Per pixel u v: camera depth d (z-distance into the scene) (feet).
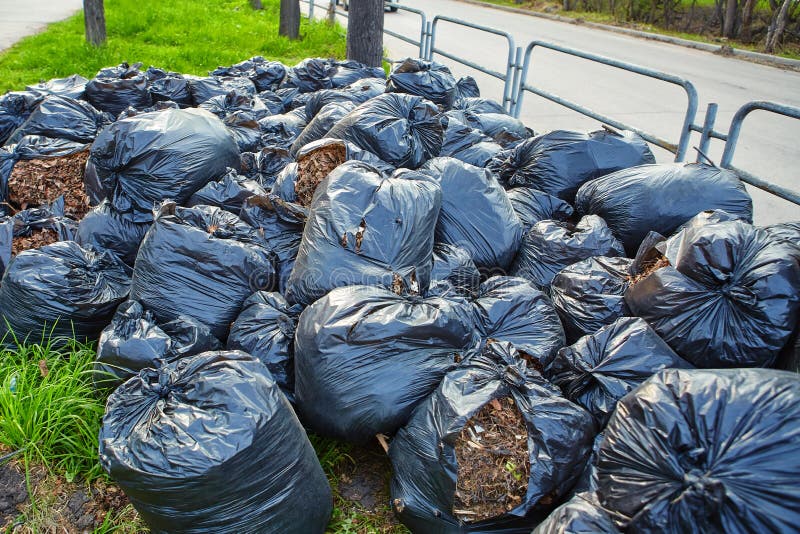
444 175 10.64
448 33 47.42
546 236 10.26
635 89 30.71
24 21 43.78
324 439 8.32
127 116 12.59
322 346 7.41
